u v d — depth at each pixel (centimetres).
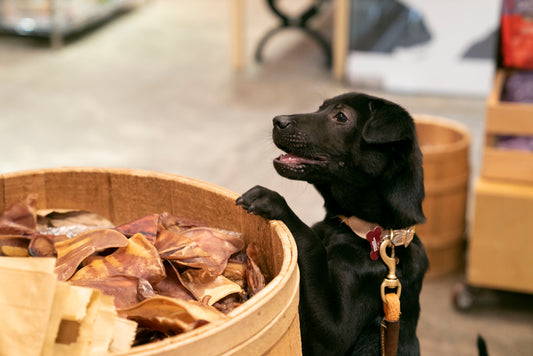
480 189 275
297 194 374
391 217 154
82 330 90
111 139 468
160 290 117
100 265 117
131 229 126
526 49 290
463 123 506
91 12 744
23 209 134
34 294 89
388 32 568
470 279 288
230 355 90
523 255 279
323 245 144
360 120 158
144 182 145
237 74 623
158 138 471
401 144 153
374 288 153
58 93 559
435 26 555
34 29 687
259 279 120
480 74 561
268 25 794
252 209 127
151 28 774
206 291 117
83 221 145
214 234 128
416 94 574
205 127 493
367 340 156
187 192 141
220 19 823
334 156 157
